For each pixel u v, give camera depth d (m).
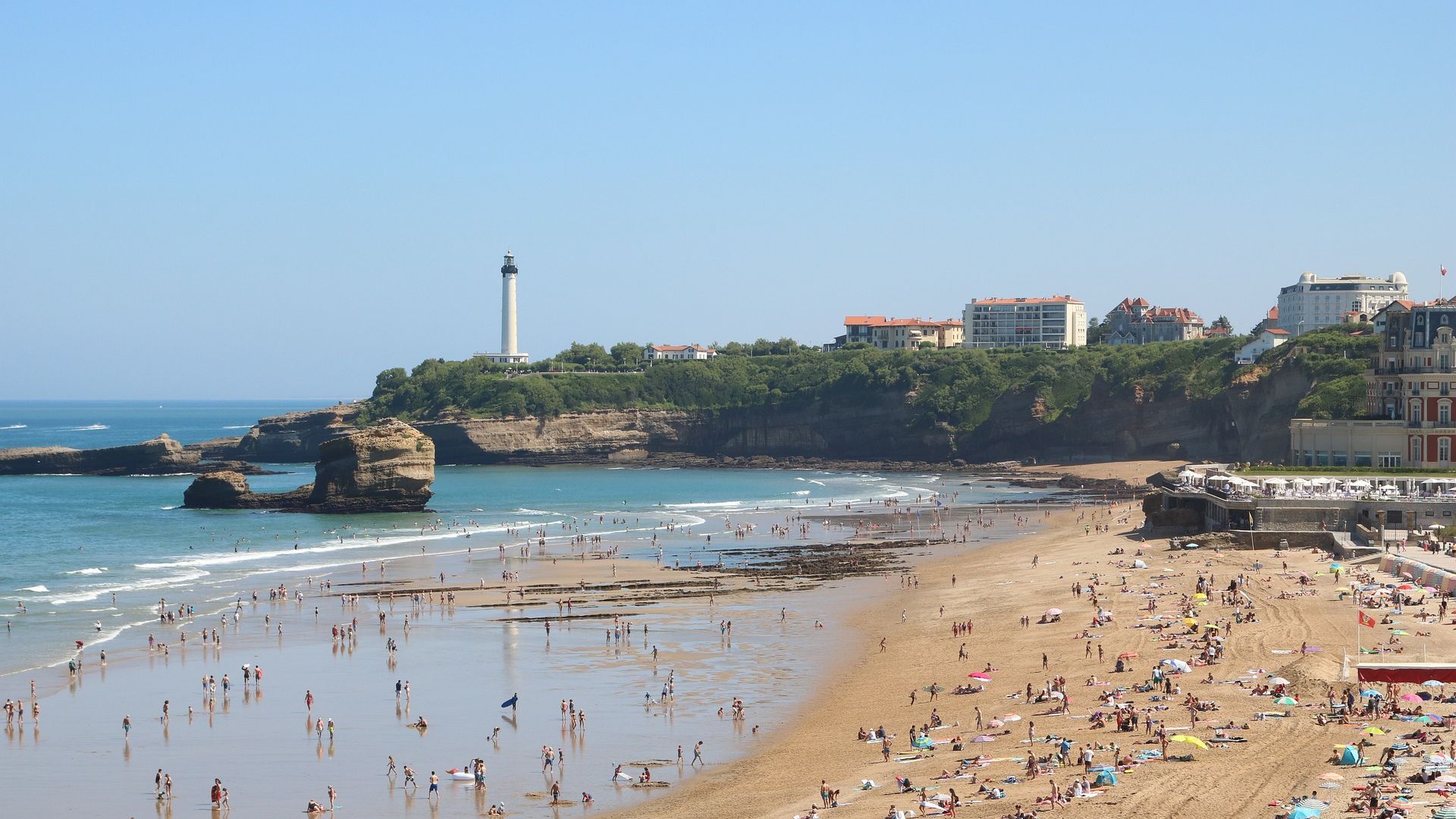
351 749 63.94
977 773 53.44
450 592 111.00
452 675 80.00
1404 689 60.56
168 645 88.94
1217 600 89.88
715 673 79.75
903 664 79.56
